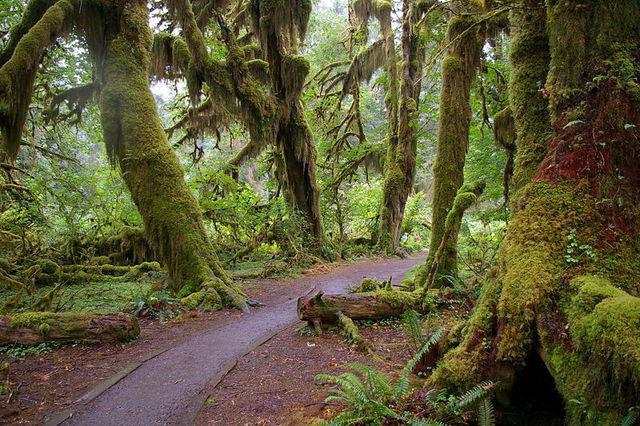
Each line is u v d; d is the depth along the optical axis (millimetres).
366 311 7680
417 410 4035
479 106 12172
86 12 10648
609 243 3789
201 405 4859
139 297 9180
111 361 6375
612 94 4059
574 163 4160
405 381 4305
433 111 17750
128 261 14820
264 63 15414
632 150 3975
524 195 4438
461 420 3818
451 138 9242
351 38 24422
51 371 5980
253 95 13750
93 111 14273
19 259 12266
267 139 15430
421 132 19125
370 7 20812
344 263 17625
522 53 5207
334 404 4641
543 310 3705
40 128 14477
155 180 10438
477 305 4820
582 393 3133
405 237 26125
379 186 25125
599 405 2994
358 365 4664
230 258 16406
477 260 10477
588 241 3838
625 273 3672
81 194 13625
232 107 13609
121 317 7289
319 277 14016
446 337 5023
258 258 17297
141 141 10523
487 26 9297
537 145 4832
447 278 8664
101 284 12125
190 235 10312
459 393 4055
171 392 5238
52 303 9484
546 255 3930
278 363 6145
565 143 4285
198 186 18344
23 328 6879
